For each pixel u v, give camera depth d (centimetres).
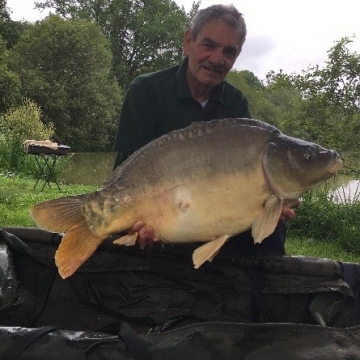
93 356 158
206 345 162
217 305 263
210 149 189
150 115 268
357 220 604
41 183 1048
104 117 2914
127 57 3703
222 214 189
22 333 163
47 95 2728
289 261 251
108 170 1684
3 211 630
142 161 194
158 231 194
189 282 266
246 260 255
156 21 3566
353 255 548
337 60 721
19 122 1697
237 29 248
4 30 3431
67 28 2889
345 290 240
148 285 270
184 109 268
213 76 254
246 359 160
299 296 250
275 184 189
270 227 187
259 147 189
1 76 2395
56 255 187
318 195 647
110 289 271
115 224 193
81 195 195
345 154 721
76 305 269
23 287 256
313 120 746
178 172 189
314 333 166
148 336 165
